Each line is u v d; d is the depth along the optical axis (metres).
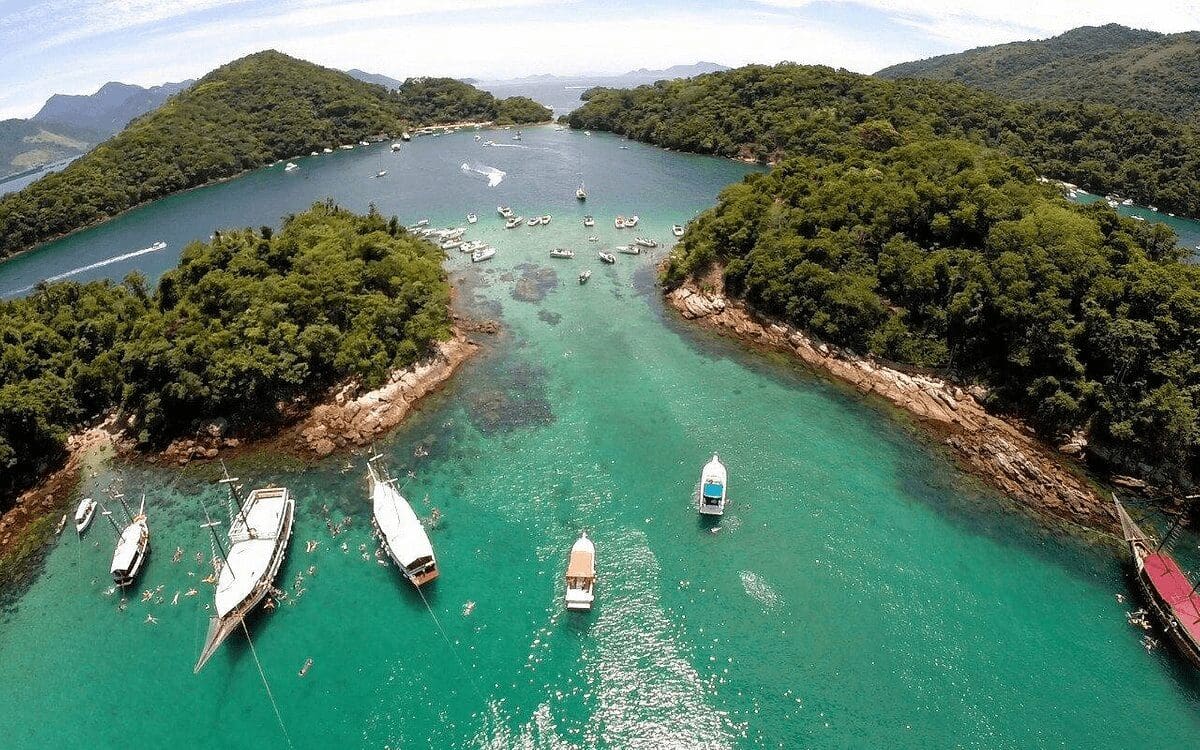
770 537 71.50
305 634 61.06
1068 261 89.88
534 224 165.38
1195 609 60.50
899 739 52.56
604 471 81.00
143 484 79.94
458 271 137.50
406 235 129.88
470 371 101.75
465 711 54.72
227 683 57.09
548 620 62.41
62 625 62.59
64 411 85.69
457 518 74.06
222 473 81.12
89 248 170.00
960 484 79.56
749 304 116.69
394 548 66.25
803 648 59.84
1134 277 86.81
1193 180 178.62
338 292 98.69
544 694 56.16
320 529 72.44
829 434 88.12
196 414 87.69
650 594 64.94
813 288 107.00
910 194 111.50
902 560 68.94
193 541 71.12
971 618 62.75
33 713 55.31
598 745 52.44
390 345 97.94
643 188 197.88
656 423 89.94
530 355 106.12
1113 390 82.19
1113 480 79.25
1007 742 52.34
